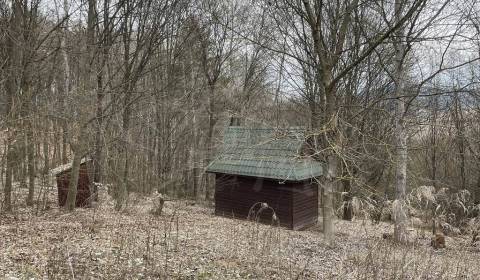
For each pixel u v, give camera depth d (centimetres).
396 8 1101
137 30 1458
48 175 1296
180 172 2217
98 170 1480
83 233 902
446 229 1457
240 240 1042
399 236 1200
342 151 862
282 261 851
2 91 1121
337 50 1007
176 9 1731
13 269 608
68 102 1200
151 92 1647
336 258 935
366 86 1734
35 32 1138
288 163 1492
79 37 1209
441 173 2244
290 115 1675
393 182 1978
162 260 745
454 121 1762
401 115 1200
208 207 2061
